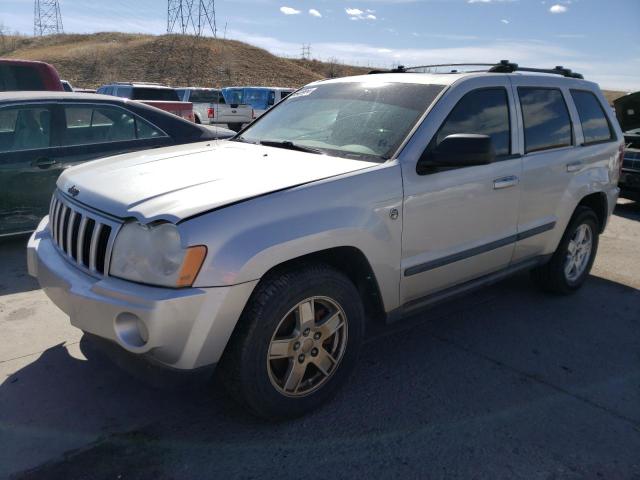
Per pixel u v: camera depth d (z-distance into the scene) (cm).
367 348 387
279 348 278
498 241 390
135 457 264
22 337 380
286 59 6969
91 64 5653
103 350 275
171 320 239
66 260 295
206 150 364
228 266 246
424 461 268
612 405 324
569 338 414
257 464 262
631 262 620
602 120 508
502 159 388
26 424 286
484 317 448
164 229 246
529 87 426
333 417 301
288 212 269
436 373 354
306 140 376
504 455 275
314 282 279
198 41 6244
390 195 311
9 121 559
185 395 316
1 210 553
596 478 261
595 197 506
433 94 360
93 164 348
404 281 331
